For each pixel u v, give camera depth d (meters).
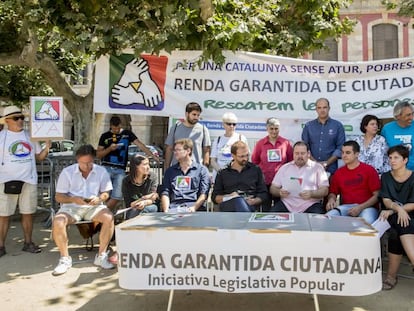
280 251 3.47
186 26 6.15
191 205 5.62
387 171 5.48
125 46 6.38
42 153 6.25
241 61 7.01
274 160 6.29
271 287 3.50
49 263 5.64
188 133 6.53
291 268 3.47
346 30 8.57
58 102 6.09
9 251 6.18
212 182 6.59
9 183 5.87
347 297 4.44
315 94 6.95
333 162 6.20
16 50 8.38
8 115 5.99
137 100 7.11
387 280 4.68
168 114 7.09
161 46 6.07
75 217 5.52
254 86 7.01
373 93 6.86
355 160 5.45
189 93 7.07
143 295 4.55
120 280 3.61
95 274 5.20
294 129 7.00
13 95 13.24
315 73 6.94
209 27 6.30
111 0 6.11
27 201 6.10
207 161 6.61
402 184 4.93
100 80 7.10
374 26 26.52
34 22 6.41
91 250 6.18
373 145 5.95
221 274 3.52
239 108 7.04
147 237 3.57
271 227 3.61
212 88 7.04
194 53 7.00
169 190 5.76
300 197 5.58
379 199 5.27
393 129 5.91
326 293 3.43
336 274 3.42
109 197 6.45
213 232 3.52
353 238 3.38
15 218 8.27
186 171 5.77
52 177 7.76
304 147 5.61
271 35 7.68
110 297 4.51
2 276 5.16
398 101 6.80
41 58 8.57
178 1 5.90
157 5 5.90
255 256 3.50
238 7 6.76
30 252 6.11
